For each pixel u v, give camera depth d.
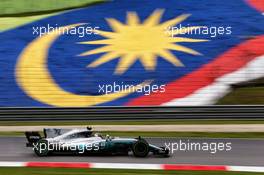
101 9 98.12
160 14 96.94
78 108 72.75
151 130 62.88
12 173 33.69
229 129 63.19
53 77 85.38
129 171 34.53
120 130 63.09
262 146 47.84
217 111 71.50
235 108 71.44
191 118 71.75
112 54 89.38
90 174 33.41
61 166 36.44
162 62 87.50
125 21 96.06
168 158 40.38
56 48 90.88
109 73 85.81
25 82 84.31
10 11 98.25
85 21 95.81
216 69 86.06
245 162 38.72
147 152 40.50
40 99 81.44
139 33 93.50
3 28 94.25
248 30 92.75
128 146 40.94
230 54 88.94
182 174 33.59
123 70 86.12
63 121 72.38
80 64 87.50
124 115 72.44
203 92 82.25
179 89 82.88
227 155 42.34
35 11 98.12
